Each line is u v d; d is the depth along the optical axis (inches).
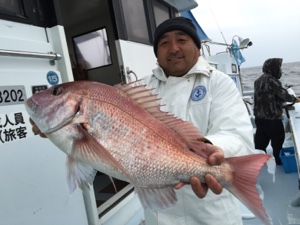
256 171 44.2
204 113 68.1
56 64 89.3
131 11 150.7
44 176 77.8
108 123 44.5
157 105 48.5
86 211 95.4
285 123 234.5
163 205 44.4
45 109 45.6
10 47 74.1
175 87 72.2
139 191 43.9
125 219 116.3
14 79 72.6
